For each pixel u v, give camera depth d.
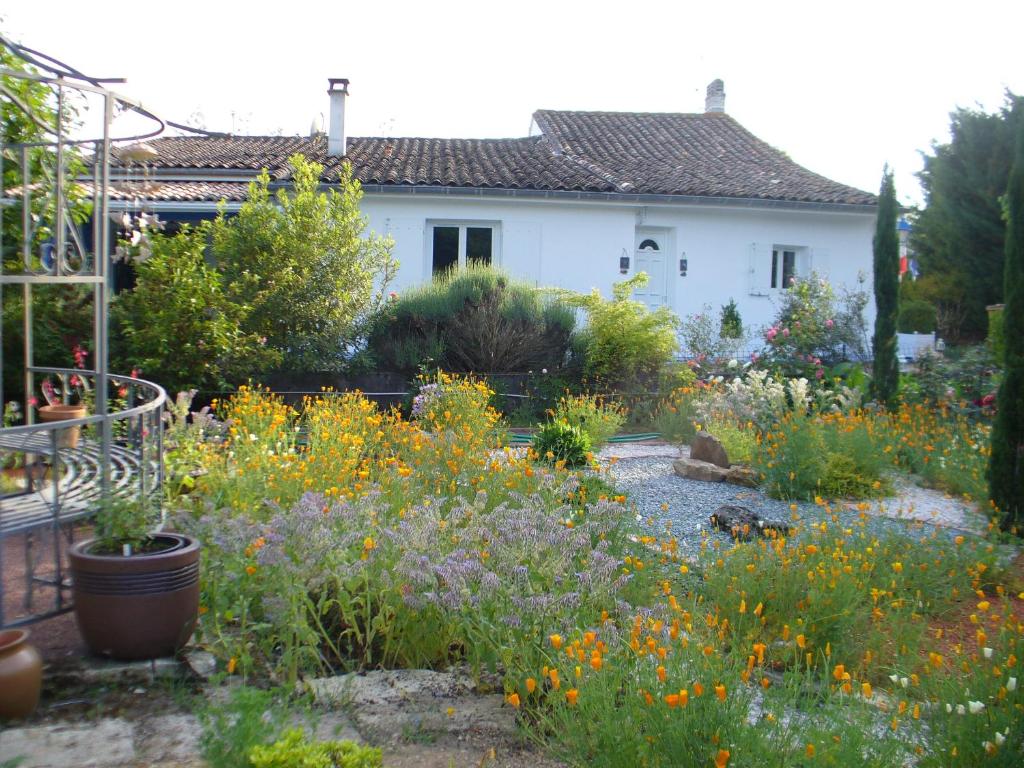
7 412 8.09
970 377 13.05
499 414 11.34
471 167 17.92
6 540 6.26
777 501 8.52
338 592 4.79
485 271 14.50
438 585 4.40
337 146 18.47
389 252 14.30
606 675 3.51
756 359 15.20
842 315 16.75
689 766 2.99
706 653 3.73
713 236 18.31
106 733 3.67
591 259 17.42
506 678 4.08
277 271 12.78
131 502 4.52
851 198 18.39
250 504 6.13
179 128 7.20
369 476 6.98
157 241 11.55
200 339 11.32
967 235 21.86
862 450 9.06
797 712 3.55
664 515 7.82
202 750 3.33
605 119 23.73
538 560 4.53
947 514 8.19
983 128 21.58
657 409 13.15
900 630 4.89
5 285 9.22
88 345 10.41
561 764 3.56
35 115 6.49
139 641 4.19
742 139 22.80
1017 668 3.83
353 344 13.57
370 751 3.15
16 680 3.71
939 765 3.34
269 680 4.24
